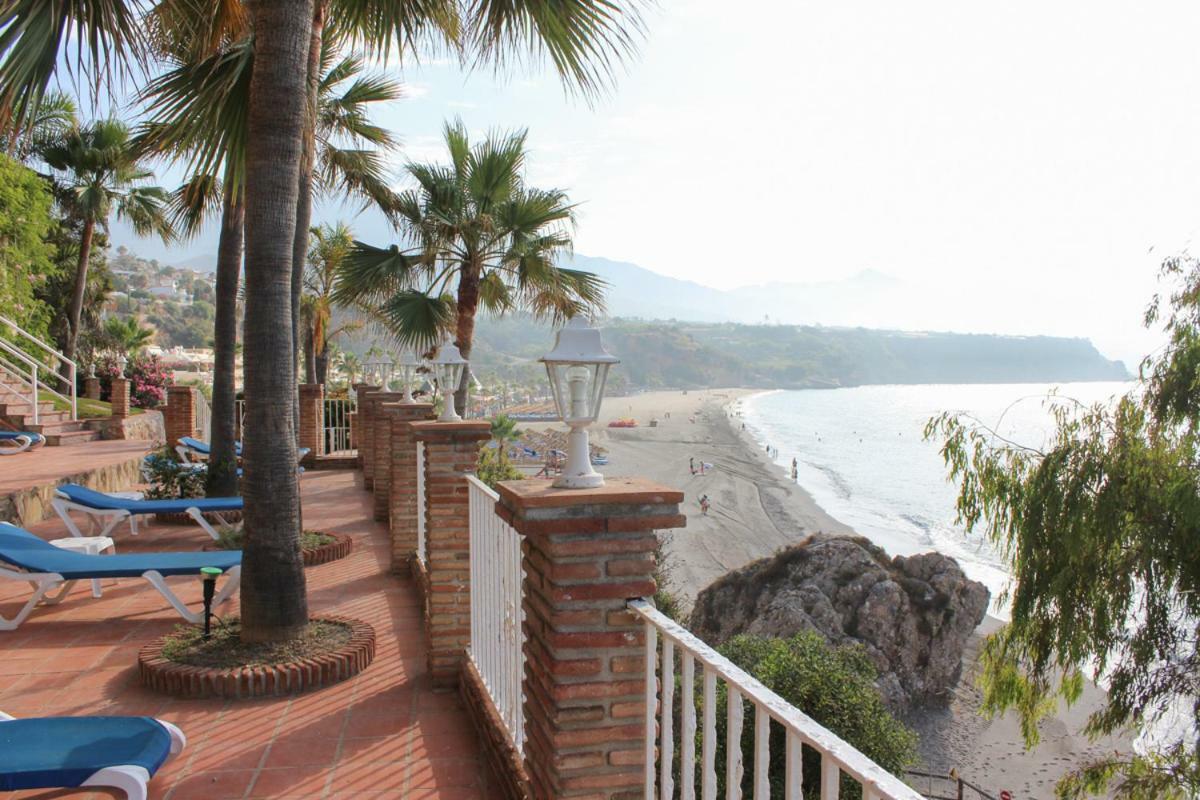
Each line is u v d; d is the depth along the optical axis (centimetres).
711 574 3669
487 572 392
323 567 768
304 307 2684
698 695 694
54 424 1589
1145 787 922
